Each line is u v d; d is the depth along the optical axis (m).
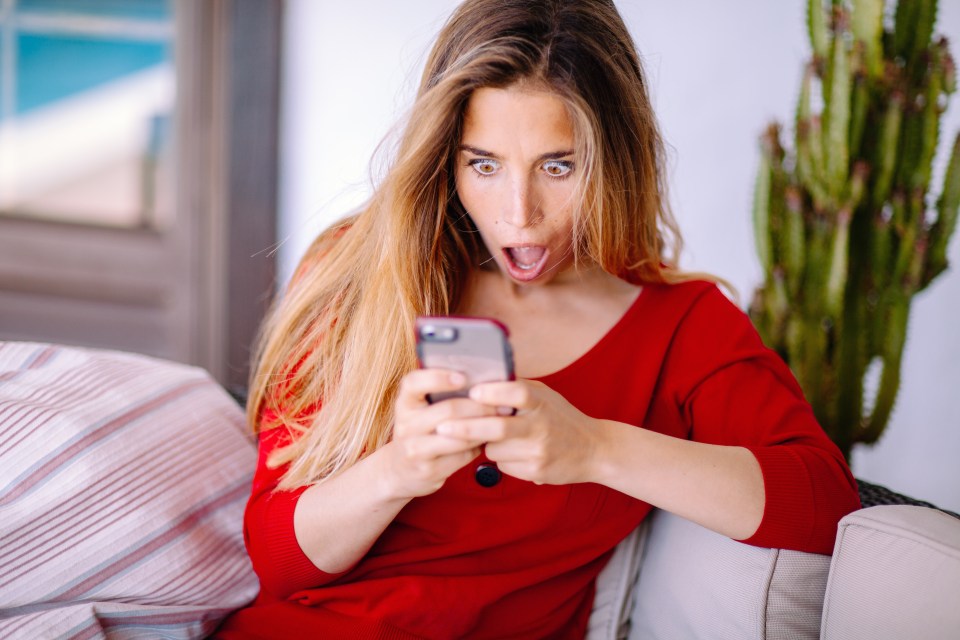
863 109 1.60
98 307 2.81
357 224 1.05
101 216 2.75
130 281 2.77
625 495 1.03
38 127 2.71
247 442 1.19
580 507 1.00
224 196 2.62
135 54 2.63
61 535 0.96
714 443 1.02
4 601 0.94
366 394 0.99
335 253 1.07
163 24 2.60
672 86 2.40
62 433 0.99
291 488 0.99
